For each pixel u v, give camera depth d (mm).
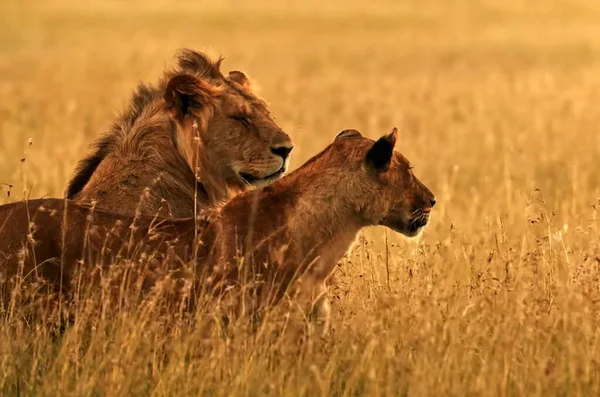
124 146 11969
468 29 81375
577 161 20828
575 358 9414
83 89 41656
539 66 54156
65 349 9609
